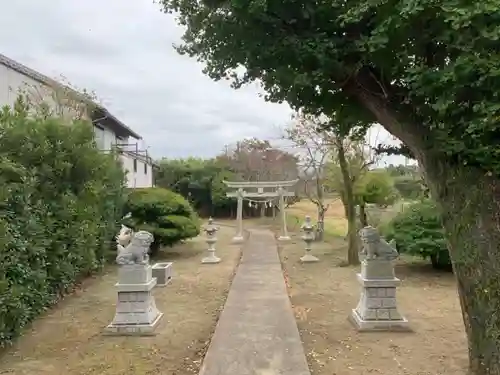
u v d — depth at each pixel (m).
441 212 4.34
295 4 4.25
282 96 5.22
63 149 8.58
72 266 8.84
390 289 6.46
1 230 5.45
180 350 5.69
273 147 24.22
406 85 4.34
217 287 9.79
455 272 4.24
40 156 7.63
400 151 5.70
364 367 4.99
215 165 32.81
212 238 13.78
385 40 3.80
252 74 5.03
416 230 10.70
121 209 13.51
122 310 6.45
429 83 3.65
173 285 10.02
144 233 6.72
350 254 12.27
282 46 4.39
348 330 6.43
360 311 6.65
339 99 5.20
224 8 4.48
